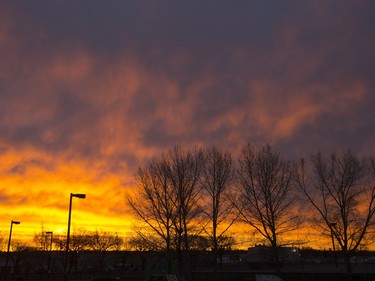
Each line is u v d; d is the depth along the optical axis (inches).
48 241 3442.4
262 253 3193.9
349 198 1565.0
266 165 1646.2
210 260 2694.4
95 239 3838.6
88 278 2509.8
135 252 3892.7
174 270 1192.2
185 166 1562.5
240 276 1916.8
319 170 1697.8
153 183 1533.0
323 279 1688.0
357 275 1600.6
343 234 1565.0
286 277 1770.4
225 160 1656.0
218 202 1628.9
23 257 3570.4
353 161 1642.5
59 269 3639.3
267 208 1612.9
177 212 1502.2
